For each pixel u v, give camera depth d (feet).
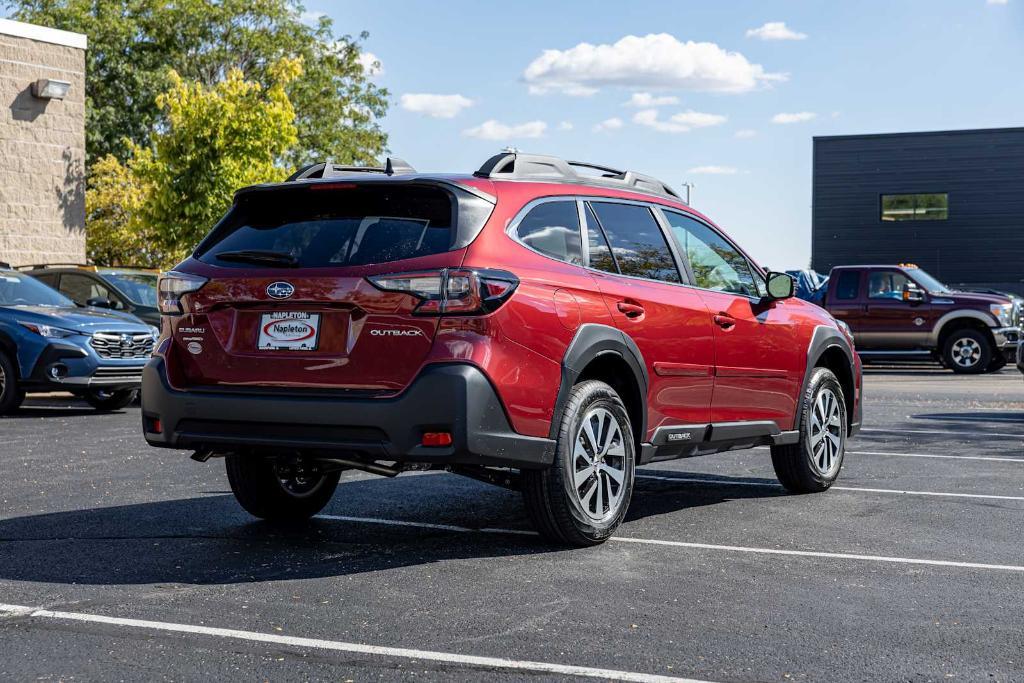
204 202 95.50
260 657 13.61
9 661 13.44
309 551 19.48
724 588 17.07
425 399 17.43
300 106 177.17
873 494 26.09
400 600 16.24
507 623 15.10
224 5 172.65
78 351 43.93
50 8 165.07
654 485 27.68
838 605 16.15
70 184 84.12
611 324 20.21
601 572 18.02
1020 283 137.18
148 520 22.22
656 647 14.10
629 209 22.20
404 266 17.89
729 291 24.36
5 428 39.29
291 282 18.35
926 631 14.88
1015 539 20.84
